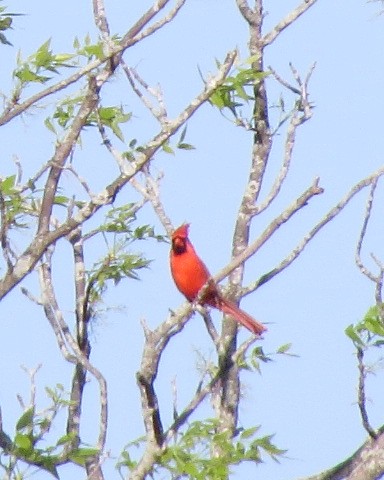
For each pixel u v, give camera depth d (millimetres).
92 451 11055
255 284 12719
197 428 11664
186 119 11117
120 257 14438
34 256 10812
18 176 13023
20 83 11859
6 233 10727
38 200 13414
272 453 11734
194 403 12031
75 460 11008
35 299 12734
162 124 12578
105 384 11578
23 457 10852
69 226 10906
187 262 13453
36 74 11922
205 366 12961
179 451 11484
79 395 13266
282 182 12438
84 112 11422
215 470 11406
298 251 12250
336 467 11570
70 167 11367
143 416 11602
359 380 11188
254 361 13062
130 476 11578
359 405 11258
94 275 14344
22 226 13258
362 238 11055
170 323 11555
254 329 13172
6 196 13133
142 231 14641
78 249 14500
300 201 10906
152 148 11008
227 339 13328
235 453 11664
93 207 10914
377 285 11016
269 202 12398
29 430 10945
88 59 12180
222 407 12938
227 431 11773
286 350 13055
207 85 11023
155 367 11484
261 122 14594
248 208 14281
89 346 13969
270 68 13055
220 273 11820
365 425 11305
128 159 13203
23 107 11109
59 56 12039
